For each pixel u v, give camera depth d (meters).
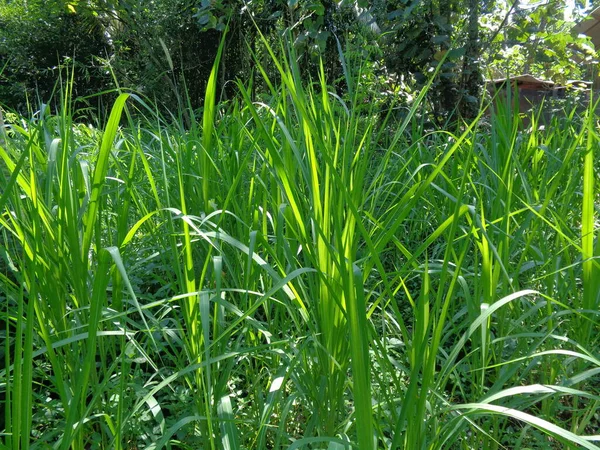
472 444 2.01
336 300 1.42
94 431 2.09
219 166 2.71
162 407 2.35
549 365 2.34
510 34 6.75
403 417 1.37
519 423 2.36
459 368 2.46
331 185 1.62
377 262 1.46
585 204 1.87
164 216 2.63
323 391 1.78
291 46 1.95
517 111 2.88
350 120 1.99
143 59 10.62
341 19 7.79
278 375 1.75
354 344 1.29
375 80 5.96
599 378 2.48
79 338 1.56
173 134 3.67
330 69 8.25
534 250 2.20
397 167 3.87
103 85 12.62
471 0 6.37
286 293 1.75
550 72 7.45
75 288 1.84
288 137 1.71
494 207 2.29
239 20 8.48
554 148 3.38
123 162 3.41
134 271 2.85
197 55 10.56
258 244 2.22
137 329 2.54
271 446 2.11
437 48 6.66
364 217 2.31
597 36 11.28
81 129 4.69
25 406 1.25
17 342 1.24
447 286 2.70
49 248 1.86
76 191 1.91
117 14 10.20
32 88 13.66
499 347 2.21
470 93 6.77
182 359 2.28
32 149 2.03
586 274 1.95
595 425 2.38
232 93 10.74
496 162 2.89
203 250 2.64
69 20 13.20
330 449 1.35
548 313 2.09
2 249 2.03
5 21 13.78
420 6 6.21
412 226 3.83
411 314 3.15
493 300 1.91
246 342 2.11
